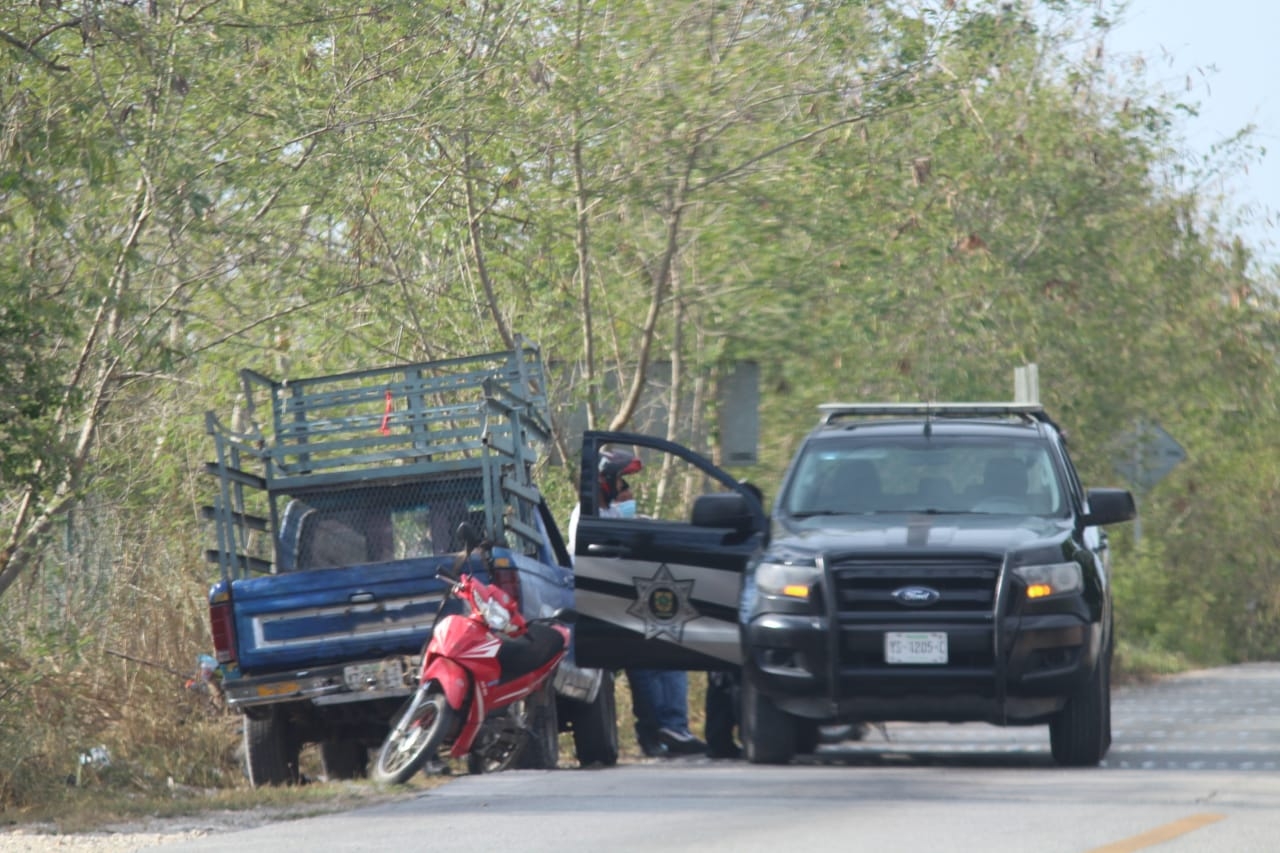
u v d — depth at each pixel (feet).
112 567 194.59
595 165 236.84
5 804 150.00
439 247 240.12
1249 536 469.16
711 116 231.50
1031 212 315.37
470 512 169.68
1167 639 455.22
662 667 159.53
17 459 161.27
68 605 188.55
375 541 171.01
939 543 143.64
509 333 239.50
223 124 198.49
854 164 248.93
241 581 158.71
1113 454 347.15
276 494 172.35
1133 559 384.27
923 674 140.87
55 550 189.98
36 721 160.25
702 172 235.40
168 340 203.41
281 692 156.76
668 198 238.48
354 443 170.71
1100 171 318.86
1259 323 373.81
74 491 175.52
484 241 244.01
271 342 223.10
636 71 230.07
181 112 191.83
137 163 183.73
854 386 269.85
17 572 177.99
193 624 197.77
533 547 179.42
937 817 110.83
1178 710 237.45
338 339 232.12
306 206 212.64
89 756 164.66
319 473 171.22
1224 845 98.78
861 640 141.90
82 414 186.60
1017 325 307.17
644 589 159.43
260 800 129.90
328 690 156.35
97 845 112.37
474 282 247.50
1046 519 153.48
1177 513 442.09
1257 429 409.69
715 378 262.88
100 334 186.19
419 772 152.25
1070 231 319.27
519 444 168.45
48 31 169.78
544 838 106.01
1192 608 460.96
